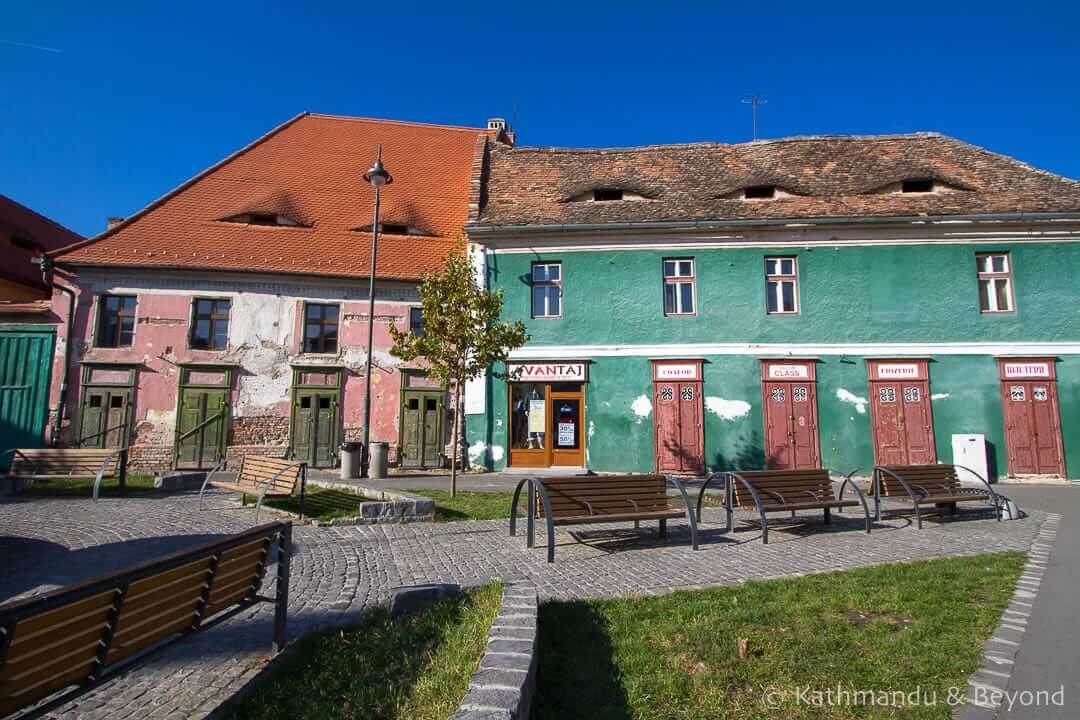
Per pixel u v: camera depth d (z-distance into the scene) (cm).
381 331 1920
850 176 1980
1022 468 1683
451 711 313
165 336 1844
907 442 1716
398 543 782
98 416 1800
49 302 1847
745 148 2184
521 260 1834
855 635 454
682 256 1819
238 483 1070
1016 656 424
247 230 2002
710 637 443
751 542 801
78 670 279
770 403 1747
